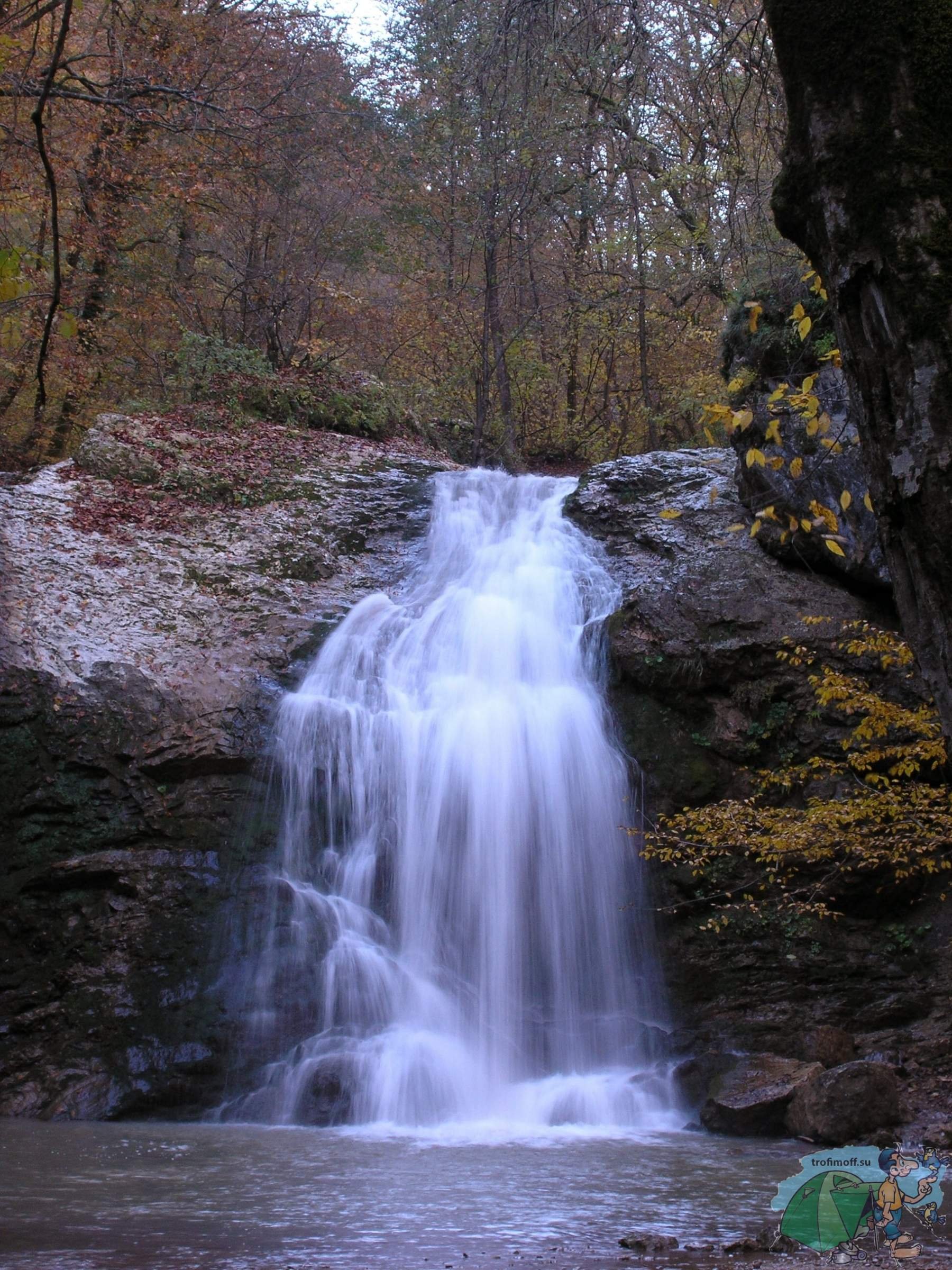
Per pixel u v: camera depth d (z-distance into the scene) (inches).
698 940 385.7
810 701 417.4
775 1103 299.4
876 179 95.1
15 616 429.1
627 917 398.0
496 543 552.1
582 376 1069.1
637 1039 366.0
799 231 106.2
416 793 419.2
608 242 868.0
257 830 406.9
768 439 225.3
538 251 987.3
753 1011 366.0
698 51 355.3
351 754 430.6
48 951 370.6
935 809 352.8
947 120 94.6
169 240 932.0
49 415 822.5
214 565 518.0
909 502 89.7
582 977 390.9
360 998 373.1
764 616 437.1
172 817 399.9
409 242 1002.7
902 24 96.3
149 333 896.3
